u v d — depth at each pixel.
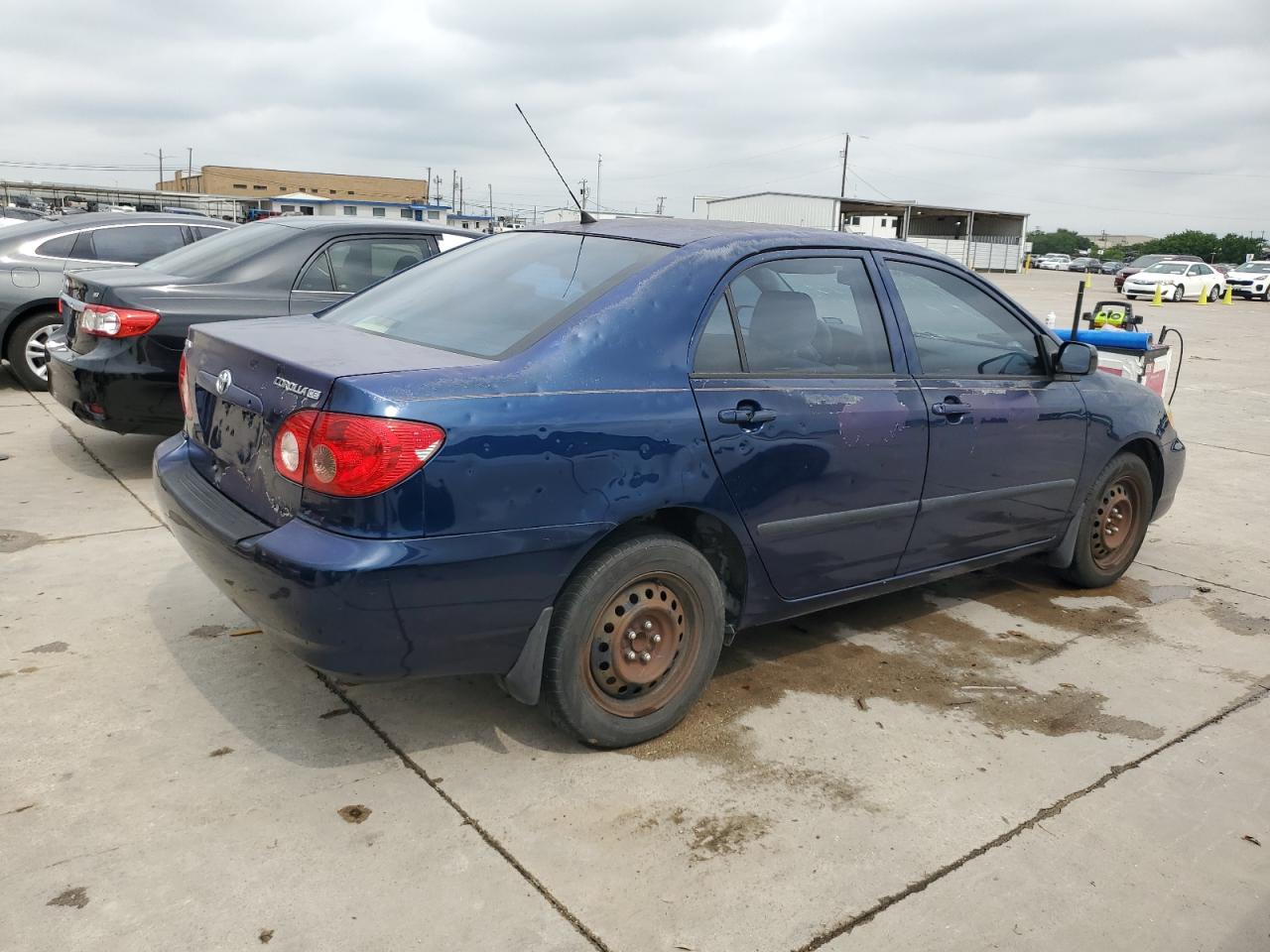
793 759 3.06
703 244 3.20
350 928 2.22
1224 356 16.53
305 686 3.32
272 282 5.77
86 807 2.60
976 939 2.32
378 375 2.55
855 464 3.36
